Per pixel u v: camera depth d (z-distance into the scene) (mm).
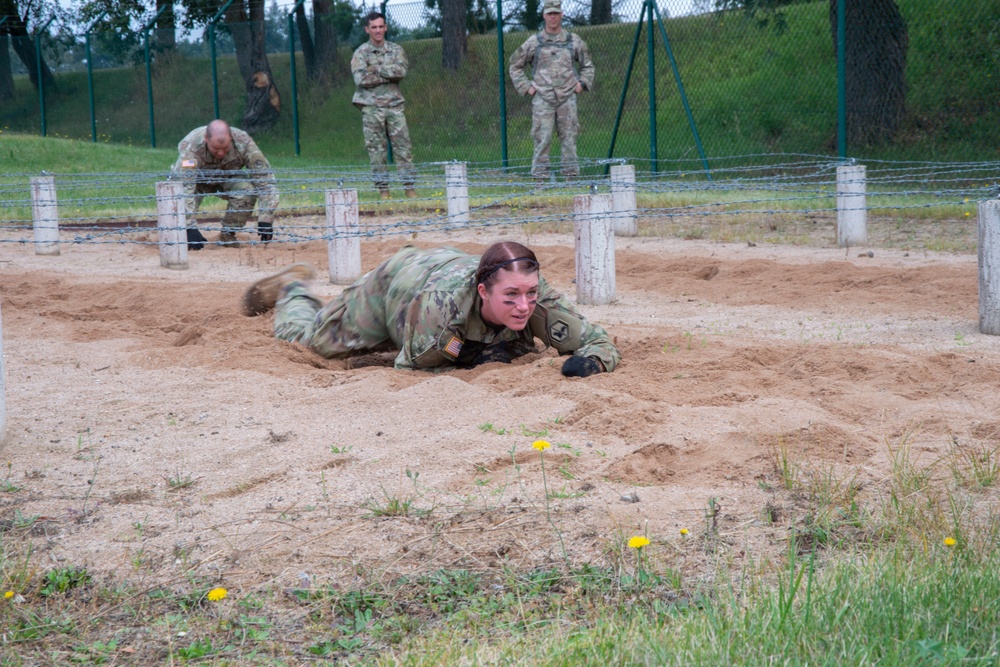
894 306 8242
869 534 3715
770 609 3029
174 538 3973
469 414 5250
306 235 14539
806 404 5191
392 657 3053
